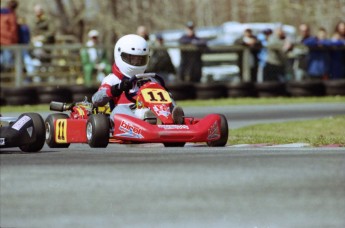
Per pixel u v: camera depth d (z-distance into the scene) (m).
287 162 27.28
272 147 33.16
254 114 54.66
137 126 32.44
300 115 53.72
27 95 61.38
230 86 66.81
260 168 26.31
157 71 66.62
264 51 69.25
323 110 57.47
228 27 86.06
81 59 66.38
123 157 28.86
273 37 70.12
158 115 33.28
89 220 21.69
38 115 31.36
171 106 33.97
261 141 36.50
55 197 23.48
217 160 27.83
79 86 61.88
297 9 106.31
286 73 69.62
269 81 69.19
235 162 27.38
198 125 33.16
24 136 30.50
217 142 33.88
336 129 43.75
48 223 21.41
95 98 34.69
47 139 36.03
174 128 32.56
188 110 57.66
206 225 21.41
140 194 23.58
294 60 69.81
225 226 21.30
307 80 67.75
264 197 23.19
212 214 22.05
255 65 69.12
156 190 23.92
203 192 23.70
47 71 65.62
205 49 67.62
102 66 66.50
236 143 36.12
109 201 23.05
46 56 65.56
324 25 102.88
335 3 103.38
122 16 99.56
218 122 33.59
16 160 28.61
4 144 30.12
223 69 71.50
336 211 22.22
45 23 67.44
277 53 69.38
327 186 24.03
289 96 67.94
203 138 32.88
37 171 26.34
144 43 35.19
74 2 93.62
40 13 67.50
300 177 25.11
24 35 66.06
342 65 70.81
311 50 70.12
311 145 34.12
